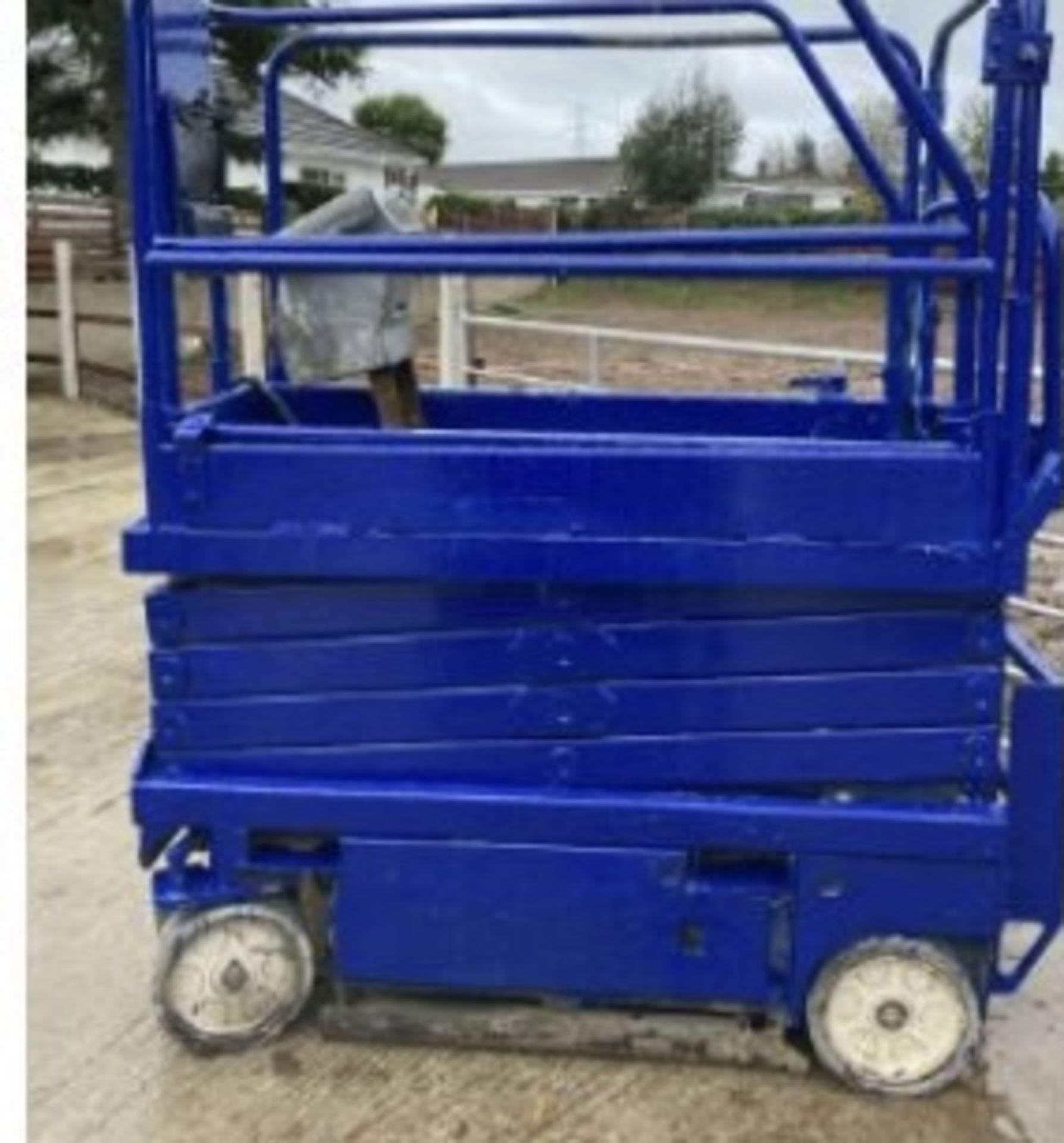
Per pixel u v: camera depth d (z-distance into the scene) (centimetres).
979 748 257
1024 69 227
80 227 1791
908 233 241
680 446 253
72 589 650
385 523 254
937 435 318
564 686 262
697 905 265
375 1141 260
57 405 1216
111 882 362
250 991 282
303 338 300
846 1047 270
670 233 251
